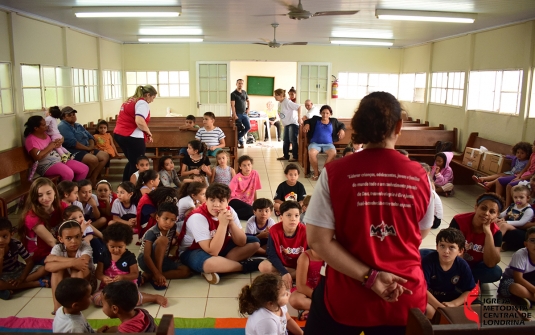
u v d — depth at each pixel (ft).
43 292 10.86
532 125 21.02
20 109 19.16
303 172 25.20
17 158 17.37
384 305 4.24
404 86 37.76
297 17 16.16
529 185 15.19
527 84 21.03
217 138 22.02
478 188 22.16
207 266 11.22
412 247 4.31
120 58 35.50
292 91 31.14
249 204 16.35
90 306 10.09
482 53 25.23
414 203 4.16
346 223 4.15
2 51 18.04
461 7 18.02
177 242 12.02
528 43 20.88
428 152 26.96
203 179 18.03
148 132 18.07
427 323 3.68
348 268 4.16
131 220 14.12
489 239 10.48
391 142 4.32
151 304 10.32
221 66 36.96
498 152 22.82
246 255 11.97
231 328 9.19
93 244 10.62
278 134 38.52
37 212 11.24
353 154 4.31
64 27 24.07
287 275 10.11
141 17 21.71
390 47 37.60
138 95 18.06
